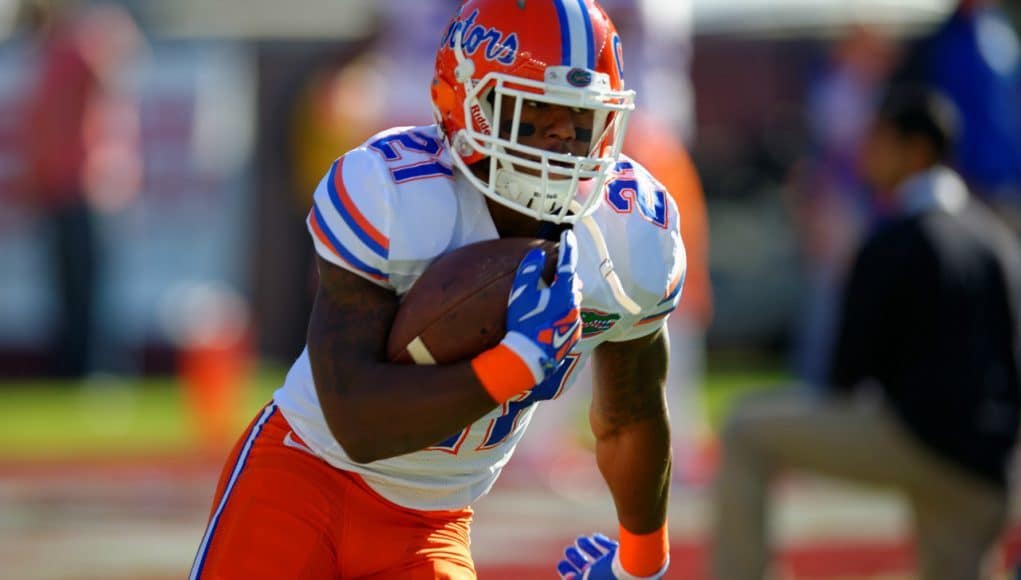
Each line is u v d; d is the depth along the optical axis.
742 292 39.78
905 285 16.53
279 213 37.88
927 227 16.70
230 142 38.09
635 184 10.27
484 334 9.16
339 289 9.49
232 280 38.19
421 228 9.47
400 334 9.28
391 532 10.38
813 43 37.81
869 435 16.52
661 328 10.64
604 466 11.13
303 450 10.40
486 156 9.70
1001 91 28.91
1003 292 16.88
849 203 30.50
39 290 37.78
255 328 38.06
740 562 16.92
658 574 11.48
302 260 37.91
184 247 38.25
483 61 9.55
